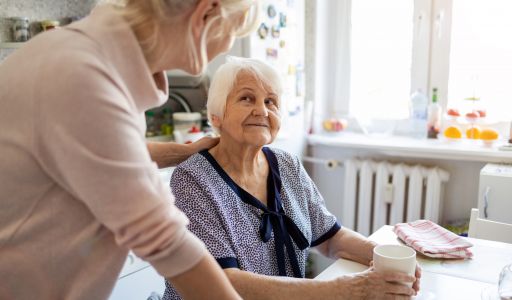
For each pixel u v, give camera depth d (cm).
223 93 117
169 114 253
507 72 222
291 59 244
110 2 67
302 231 126
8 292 65
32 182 60
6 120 59
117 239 58
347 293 95
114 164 55
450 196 232
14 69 59
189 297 63
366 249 122
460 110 237
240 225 113
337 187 266
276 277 100
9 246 63
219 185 114
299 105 256
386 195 234
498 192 181
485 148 212
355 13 259
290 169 133
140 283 187
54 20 212
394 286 93
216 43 71
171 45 66
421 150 222
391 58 252
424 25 239
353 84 267
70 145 55
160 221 58
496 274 109
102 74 57
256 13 73
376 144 234
